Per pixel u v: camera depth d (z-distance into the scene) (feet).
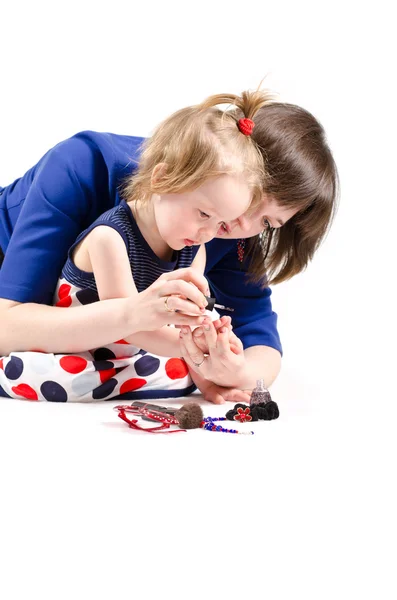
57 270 5.75
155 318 5.26
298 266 5.97
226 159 5.18
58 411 5.34
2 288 5.71
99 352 5.69
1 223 6.25
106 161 5.83
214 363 5.57
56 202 5.74
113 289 5.45
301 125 5.51
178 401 5.72
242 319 6.31
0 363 5.64
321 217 5.68
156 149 5.43
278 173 5.39
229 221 5.35
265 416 5.26
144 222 5.57
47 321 5.51
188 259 5.80
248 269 6.23
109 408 5.43
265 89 5.62
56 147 5.95
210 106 5.44
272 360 6.05
